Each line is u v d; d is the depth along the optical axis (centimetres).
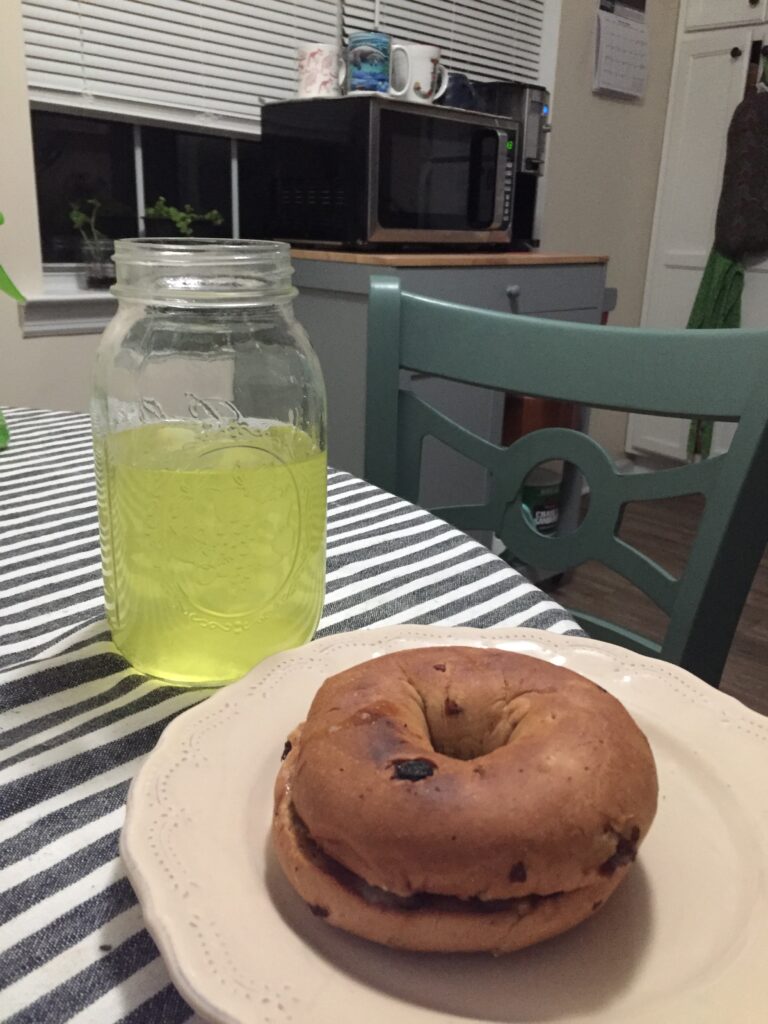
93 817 43
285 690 47
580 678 40
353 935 33
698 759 43
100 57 179
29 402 177
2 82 160
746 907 34
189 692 54
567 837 31
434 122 188
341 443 197
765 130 272
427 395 193
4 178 164
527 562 97
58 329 177
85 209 190
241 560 52
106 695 53
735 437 77
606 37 273
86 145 187
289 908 34
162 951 30
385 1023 28
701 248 304
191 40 192
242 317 53
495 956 32
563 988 31
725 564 78
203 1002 28
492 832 31
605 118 284
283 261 52
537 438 94
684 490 82
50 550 75
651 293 323
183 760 41
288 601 54
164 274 49
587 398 90
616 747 35
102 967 34
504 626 62
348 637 53
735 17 280
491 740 39
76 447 105
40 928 36
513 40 259
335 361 193
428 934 31
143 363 53
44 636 60
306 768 35
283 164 197
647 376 85
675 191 308
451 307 101
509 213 216
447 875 31
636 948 33
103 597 66
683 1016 29
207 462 53
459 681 40
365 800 32
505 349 96
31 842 41
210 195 212
